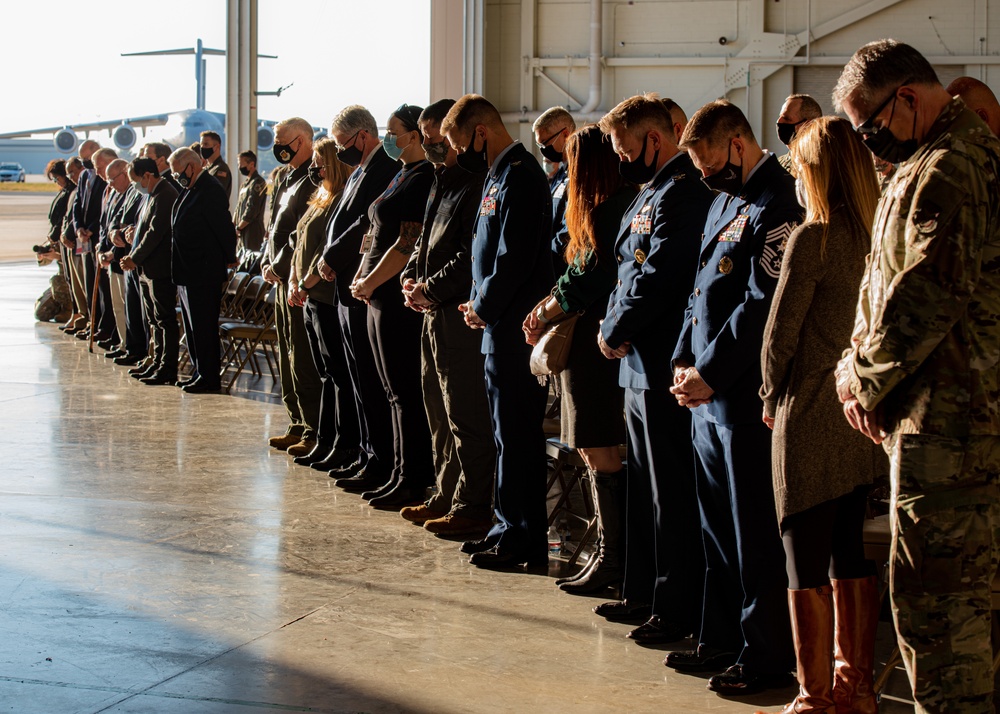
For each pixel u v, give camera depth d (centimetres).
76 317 1162
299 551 437
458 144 421
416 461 509
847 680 276
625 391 355
